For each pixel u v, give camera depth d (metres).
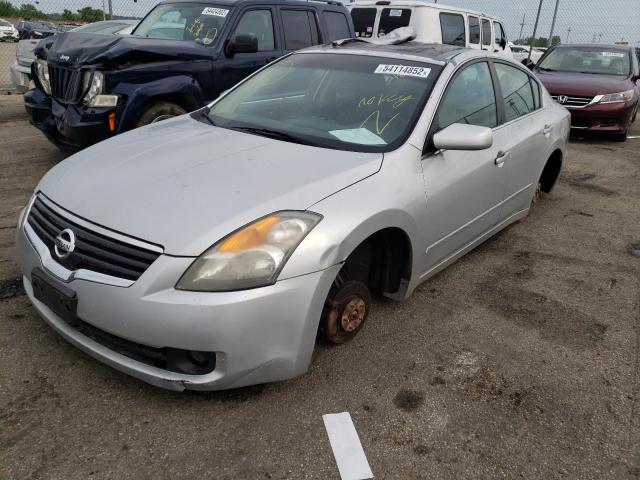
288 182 2.43
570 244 4.52
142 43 5.26
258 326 2.14
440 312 3.28
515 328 3.17
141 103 5.12
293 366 2.30
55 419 2.24
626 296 3.67
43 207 2.56
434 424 2.36
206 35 5.93
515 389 2.63
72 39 5.52
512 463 2.19
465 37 10.98
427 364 2.76
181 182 2.43
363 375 2.63
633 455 2.27
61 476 1.98
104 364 2.57
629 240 4.69
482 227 3.69
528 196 4.36
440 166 3.01
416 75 3.26
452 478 2.09
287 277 2.18
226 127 3.24
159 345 2.09
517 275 3.87
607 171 7.08
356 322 2.79
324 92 3.35
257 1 6.22
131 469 2.03
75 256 2.26
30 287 2.63
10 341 2.69
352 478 2.06
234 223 2.18
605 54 9.91
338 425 2.30
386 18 10.33
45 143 6.77
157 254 2.11
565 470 2.17
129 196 2.36
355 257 2.82
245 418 2.31
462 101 3.38
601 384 2.72
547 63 10.12
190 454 2.11
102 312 2.14
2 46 23.19
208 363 2.19
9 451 2.07
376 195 2.56
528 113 4.28
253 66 6.14
